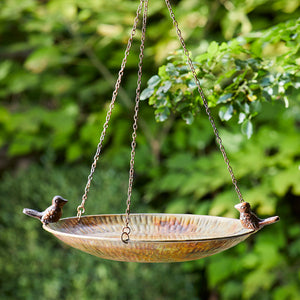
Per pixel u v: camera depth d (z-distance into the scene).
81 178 9.84
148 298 8.95
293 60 5.45
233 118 9.75
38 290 9.24
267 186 9.38
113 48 10.64
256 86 5.38
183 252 3.60
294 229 9.77
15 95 11.56
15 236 9.42
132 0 10.51
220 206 9.22
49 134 10.98
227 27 9.45
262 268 9.41
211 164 9.88
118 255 3.70
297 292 9.27
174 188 9.92
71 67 11.23
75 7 9.88
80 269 9.09
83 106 11.42
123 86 10.82
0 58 11.52
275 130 9.83
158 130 10.69
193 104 5.42
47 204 9.41
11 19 10.35
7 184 9.84
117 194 9.47
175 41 9.57
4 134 10.99
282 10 9.53
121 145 10.99
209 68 5.45
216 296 10.50
